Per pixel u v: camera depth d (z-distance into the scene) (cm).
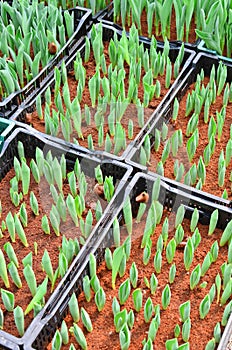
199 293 196
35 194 229
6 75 253
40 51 269
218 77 271
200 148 249
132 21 308
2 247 210
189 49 292
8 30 283
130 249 208
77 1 322
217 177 236
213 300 195
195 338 184
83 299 195
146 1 307
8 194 229
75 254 202
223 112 253
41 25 275
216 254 204
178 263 206
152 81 271
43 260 190
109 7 319
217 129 254
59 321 188
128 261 207
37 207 218
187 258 199
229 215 215
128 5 311
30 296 194
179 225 206
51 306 186
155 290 196
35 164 225
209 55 286
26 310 185
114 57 281
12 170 240
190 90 280
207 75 291
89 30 311
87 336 184
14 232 209
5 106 256
